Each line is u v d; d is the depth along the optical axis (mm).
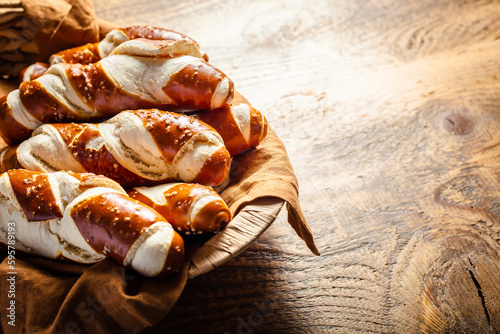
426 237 660
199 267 522
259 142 605
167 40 597
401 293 613
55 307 515
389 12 971
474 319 599
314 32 927
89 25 696
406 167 734
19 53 691
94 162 561
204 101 582
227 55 875
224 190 597
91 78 585
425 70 865
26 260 545
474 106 809
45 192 525
